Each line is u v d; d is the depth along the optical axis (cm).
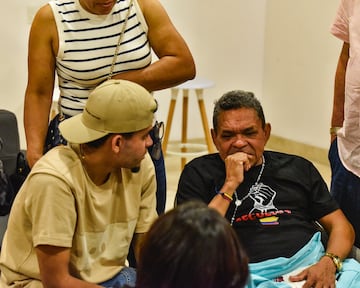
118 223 198
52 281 180
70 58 217
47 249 177
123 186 194
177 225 109
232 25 562
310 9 514
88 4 212
